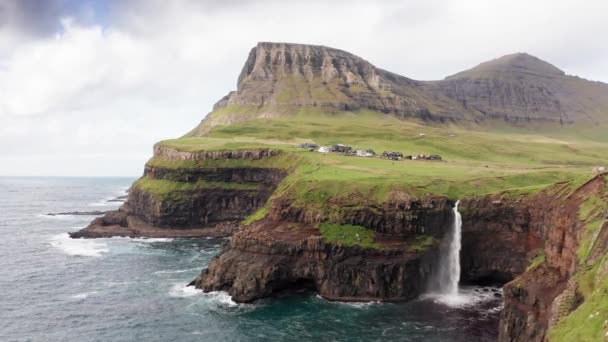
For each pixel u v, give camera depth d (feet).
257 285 317.42
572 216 242.58
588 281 182.09
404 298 312.50
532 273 241.55
